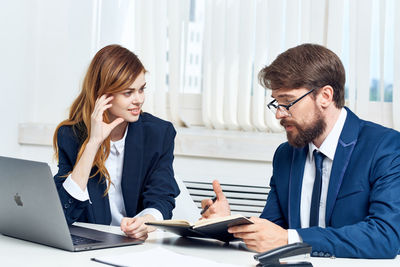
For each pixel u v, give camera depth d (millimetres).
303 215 1699
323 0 2791
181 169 2863
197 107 3029
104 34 2934
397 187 1467
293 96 1554
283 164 1796
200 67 2988
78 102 2018
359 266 1287
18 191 1412
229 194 2781
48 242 1410
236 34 2863
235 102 2914
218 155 2777
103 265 1217
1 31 2836
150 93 2912
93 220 1931
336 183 1578
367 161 1548
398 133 1593
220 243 1525
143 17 2898
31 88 3129
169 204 1943
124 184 2008
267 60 2826
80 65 3049
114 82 1864
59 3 3105
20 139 3018
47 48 3137
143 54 2904
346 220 1549
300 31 2805
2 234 1575
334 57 1588
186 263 1215
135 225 1532
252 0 2828
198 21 2955
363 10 2748
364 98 2768
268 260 1216
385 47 2797
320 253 1365
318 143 1644
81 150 1886
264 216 1802
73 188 1725
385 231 1380
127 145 2014
